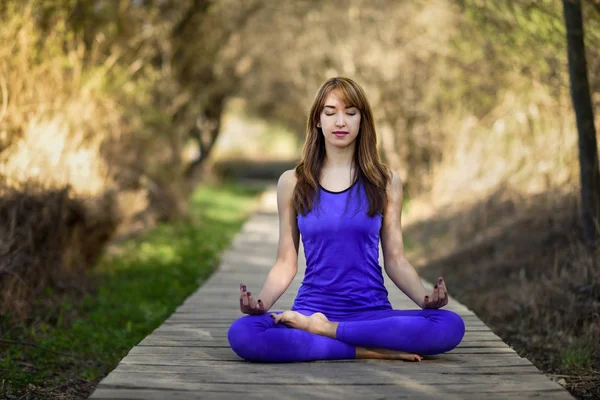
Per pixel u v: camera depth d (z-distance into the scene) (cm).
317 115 366
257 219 1460
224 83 1436
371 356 343
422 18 1205
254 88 1806
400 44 1384
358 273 357
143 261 873
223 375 315
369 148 363
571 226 681
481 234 852
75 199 631
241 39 1430
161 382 303
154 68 1169
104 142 759
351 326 339
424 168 1485
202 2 1137
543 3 616
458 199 1034
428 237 1040
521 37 700
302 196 361
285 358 336
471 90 1031
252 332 336
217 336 403
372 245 360
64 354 455
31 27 637
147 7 1023
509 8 657
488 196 903
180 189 1280
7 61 608
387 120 1485
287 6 1425
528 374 315
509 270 698
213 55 1237
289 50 1570
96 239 713
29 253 564
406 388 295
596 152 562
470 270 762
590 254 552
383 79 1448
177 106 1206
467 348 368
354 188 361
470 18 764
